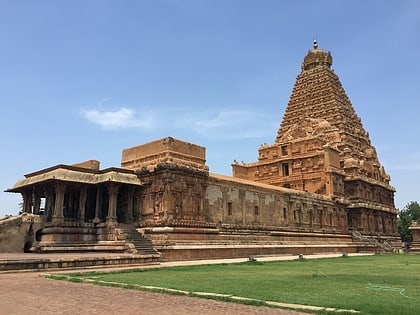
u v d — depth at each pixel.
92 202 45.91
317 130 86.31
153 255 32.62
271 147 82.38
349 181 80.50
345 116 89.56
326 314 11.46
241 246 47.09
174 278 21.36
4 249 35.53
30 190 46.88
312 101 93.62
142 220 43.03
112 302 13.61
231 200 50.34
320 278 22.03
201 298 14.42
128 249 36.53
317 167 74.00
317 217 66.31
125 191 44.84
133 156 48.28
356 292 16.16
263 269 28.86
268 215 56.12
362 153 88.81
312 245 60.88
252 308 12.41
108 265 28.20
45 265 24.45
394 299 14.30
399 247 84.06
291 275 23.91
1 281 19.48
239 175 82.88
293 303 13.10
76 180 40.16
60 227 38.16
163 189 41.69
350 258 48.53
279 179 78.38
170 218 40.84
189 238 41.84
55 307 12.73
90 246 38.06
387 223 89.19
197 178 45.22
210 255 42.53
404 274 25.05
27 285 18.05
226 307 12.59
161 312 11.84
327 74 94.31
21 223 37.19
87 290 16.53
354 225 79.69
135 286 17.19
